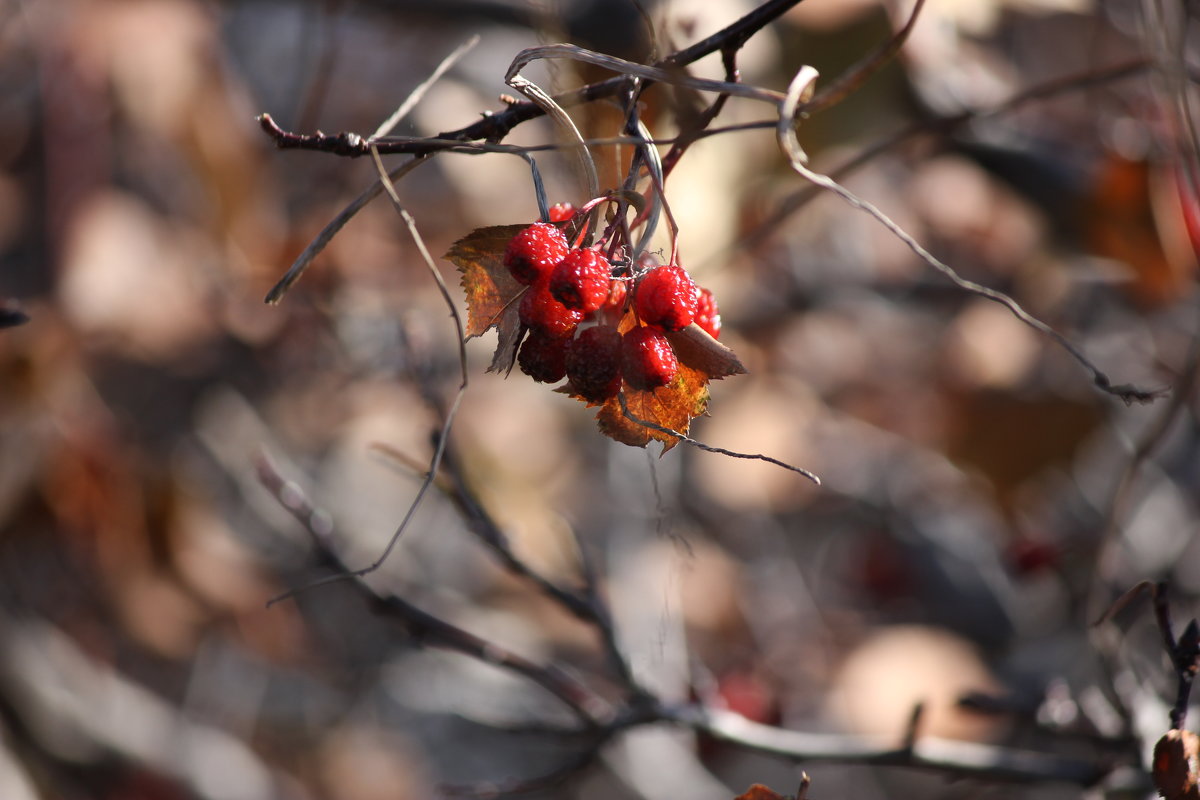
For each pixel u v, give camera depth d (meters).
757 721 0.98
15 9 1.35
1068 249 1.21
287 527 1.45
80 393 1.28
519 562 0.78
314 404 1.41
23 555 1.41
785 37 1.00
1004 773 0.78
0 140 1.35
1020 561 1.12
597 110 0.70
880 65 0.67
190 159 1.29
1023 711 0.79
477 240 0.66
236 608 1.32
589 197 0.66
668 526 0.69
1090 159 1.18
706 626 1.38
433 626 0.80
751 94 0.66
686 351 0.65
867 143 1.04
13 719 1.32
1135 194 1.07
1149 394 0.67
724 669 1.32
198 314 1.31
